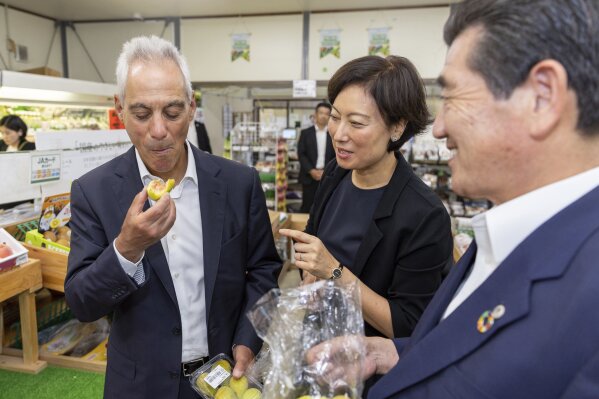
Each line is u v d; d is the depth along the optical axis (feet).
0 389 6.68
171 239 3.47
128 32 19.42
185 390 3.52
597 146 1.57
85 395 6.61
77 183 3.55
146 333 3.39
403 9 17.13
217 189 3.67
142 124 3.02
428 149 15.34
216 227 3.59
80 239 3.38
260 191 4.06
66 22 19.74
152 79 2.90
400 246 3.45
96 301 2.99
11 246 6.68
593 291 1.37
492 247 1.81
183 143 3.30
